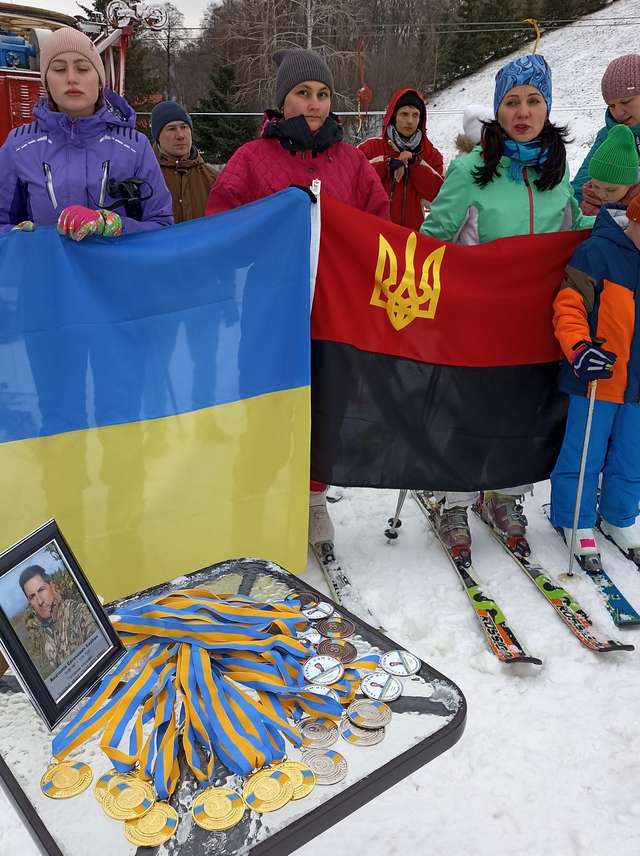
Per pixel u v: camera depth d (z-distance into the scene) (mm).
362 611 2770
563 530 3221
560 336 2758
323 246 2672
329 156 2975
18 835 1893
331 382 2807
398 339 2826
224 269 2525
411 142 4465
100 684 1395
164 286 2457
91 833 1124
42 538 1378
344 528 3441
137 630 1499
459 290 2826
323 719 1341
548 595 2842
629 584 2982
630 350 2822
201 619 1521
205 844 1103
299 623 1600
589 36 36719
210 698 1342
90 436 2459
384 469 2941
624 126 2822
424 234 2996
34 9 5531
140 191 2619
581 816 1932
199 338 2539
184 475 2621
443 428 2955
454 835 1882
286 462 2770
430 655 2568
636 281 2768
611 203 2826
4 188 2557
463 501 3160
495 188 2879
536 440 3078
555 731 2205
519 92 2727
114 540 2574
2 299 2262
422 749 1274
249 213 2529
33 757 1273
